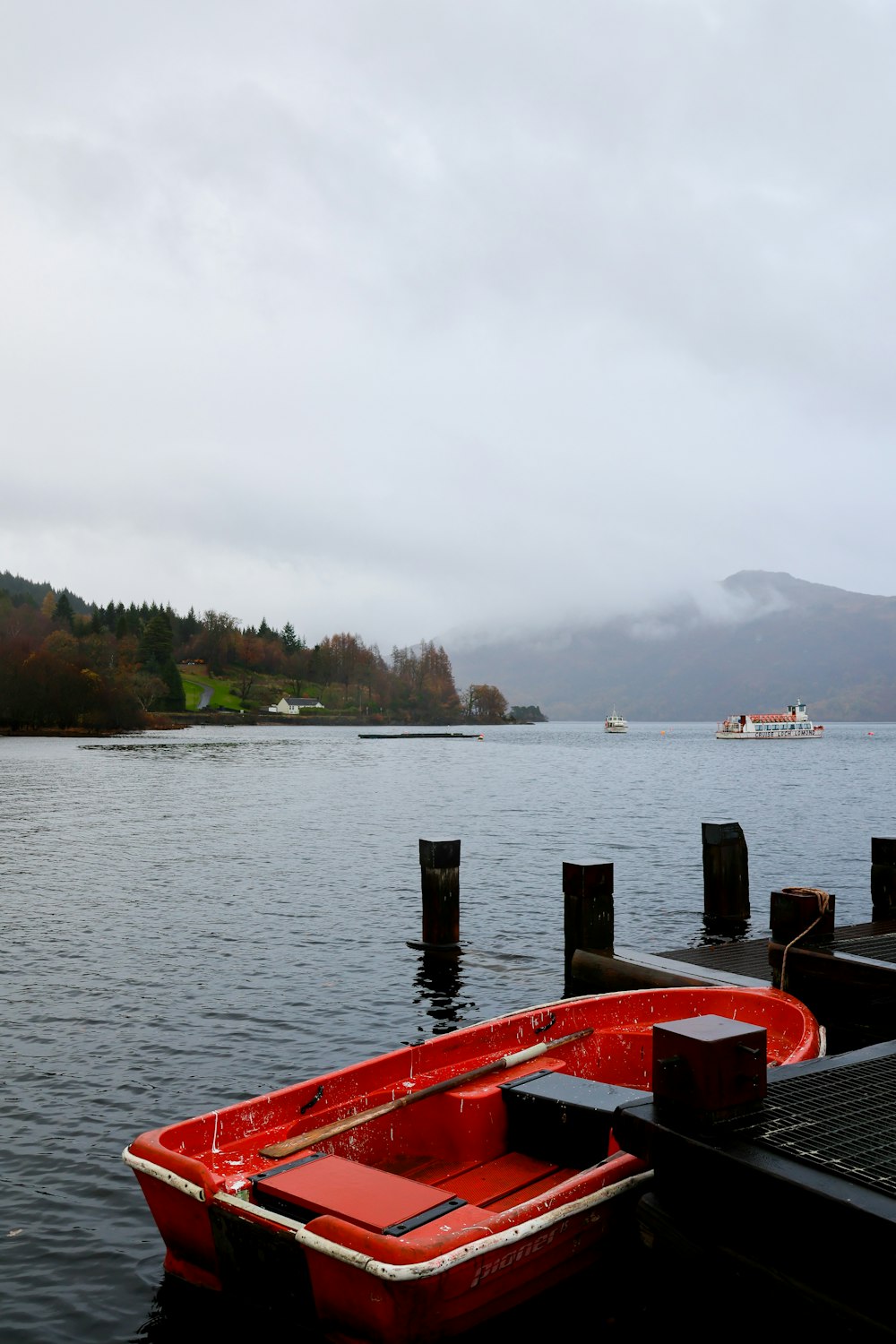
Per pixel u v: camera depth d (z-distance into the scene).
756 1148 5.65
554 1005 9.70
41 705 147.00
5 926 18.73
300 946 17.25
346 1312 5.58
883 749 133.75
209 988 14.52
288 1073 11.11
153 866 26.20
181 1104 10.22
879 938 13.49
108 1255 7.42
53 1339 6.46
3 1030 12.55
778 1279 5.25
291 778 62.31
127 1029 12.62
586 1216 6.27
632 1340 6.18
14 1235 7.71
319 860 27.27
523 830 34.69
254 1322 6.43
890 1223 4.74
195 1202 6.24
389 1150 7.64
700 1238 5.70
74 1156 9.03
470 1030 8.89
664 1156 5.93
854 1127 5.93
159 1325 6.59
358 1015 13.33
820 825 37.00
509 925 19.27
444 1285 5.42
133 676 176.38
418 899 21.69
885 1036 11.77
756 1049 6.08
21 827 34.75
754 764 87.31
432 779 63.41
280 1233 5.71
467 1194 7.16
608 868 14.80
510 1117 7.85
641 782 61.31
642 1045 9.54
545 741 168.00
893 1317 4.79
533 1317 6.27
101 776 61.34
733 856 19.44
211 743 122.38
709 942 18.14
